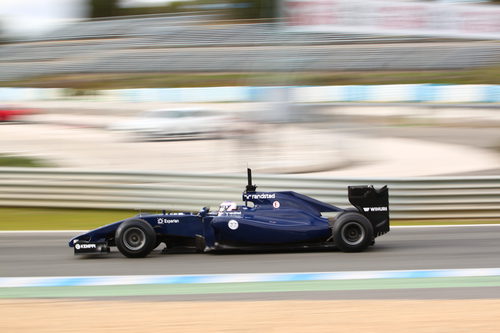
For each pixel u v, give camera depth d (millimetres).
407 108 107625
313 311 19844
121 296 22656
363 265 27234
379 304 20594
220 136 82500
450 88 110750
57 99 133500
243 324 18562
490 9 110938
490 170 57688
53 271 27469
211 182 44219
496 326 17922
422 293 22266
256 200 31125
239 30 185250
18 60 186500
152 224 30562
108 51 185875
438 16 111312
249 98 120125
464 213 41938
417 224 40562
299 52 157625
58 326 18703
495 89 108625
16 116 109312
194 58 168375
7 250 33000
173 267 27656
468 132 86938
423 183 42094
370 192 30969
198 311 20094
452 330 17641
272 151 68750
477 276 24969
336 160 63469
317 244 30516
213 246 30328
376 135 83688
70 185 46281
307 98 111938
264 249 30344
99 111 121312
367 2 111500
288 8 115562
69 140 82875
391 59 146375
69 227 40906
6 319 19547
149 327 18422
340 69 143000
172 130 82125
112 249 33094
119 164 63250
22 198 46781
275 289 23234
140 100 127562
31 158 66250
